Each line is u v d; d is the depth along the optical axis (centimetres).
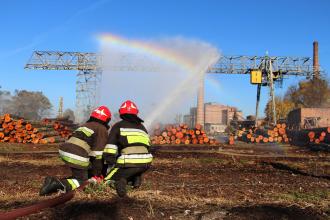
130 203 704
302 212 679
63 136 2919
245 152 2234
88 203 693
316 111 6469
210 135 3850
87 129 804
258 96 5166
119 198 733
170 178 1098
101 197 739
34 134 2450
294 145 2936
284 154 2127
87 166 808
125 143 766
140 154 770
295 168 1386
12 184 951
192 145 2608
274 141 3025
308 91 8931
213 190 883
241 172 1252
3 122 2442
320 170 1330
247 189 905
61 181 790
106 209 668
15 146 2238
